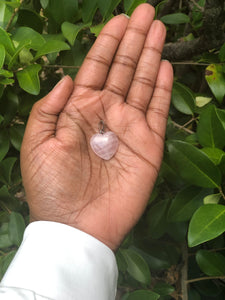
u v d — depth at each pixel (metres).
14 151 0.29
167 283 0.30
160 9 0.31
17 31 0.22
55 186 0.20
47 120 0.21
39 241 0.18
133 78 0.22
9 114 0.23
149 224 0.27
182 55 0.27
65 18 0.24
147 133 0.22
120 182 0.21
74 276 0.17
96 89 0.22
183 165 0.21
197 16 0.26
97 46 0.22
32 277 0.17
